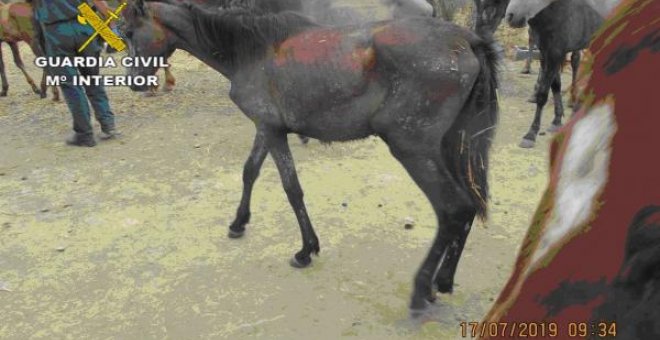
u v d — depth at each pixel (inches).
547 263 19.9
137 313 122.8
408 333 113.7
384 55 108.3
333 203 175.2
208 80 335.9
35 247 152.9
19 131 251.0
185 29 132.0
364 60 110.3
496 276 133.6
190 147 226.8
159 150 224.5
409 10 248.4
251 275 137.0
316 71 114.3
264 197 181.0
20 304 126.9
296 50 117.0
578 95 26.0
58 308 125.2
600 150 21.3
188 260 144.9
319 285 132.0
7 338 114.8
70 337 115.0
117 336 115.0
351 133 119.0
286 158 130.9
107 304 126.4
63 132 248.7
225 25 124.0
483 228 156.2
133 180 197.2
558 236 20.4
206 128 249.8
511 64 352.2
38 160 216.7
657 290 16.5
